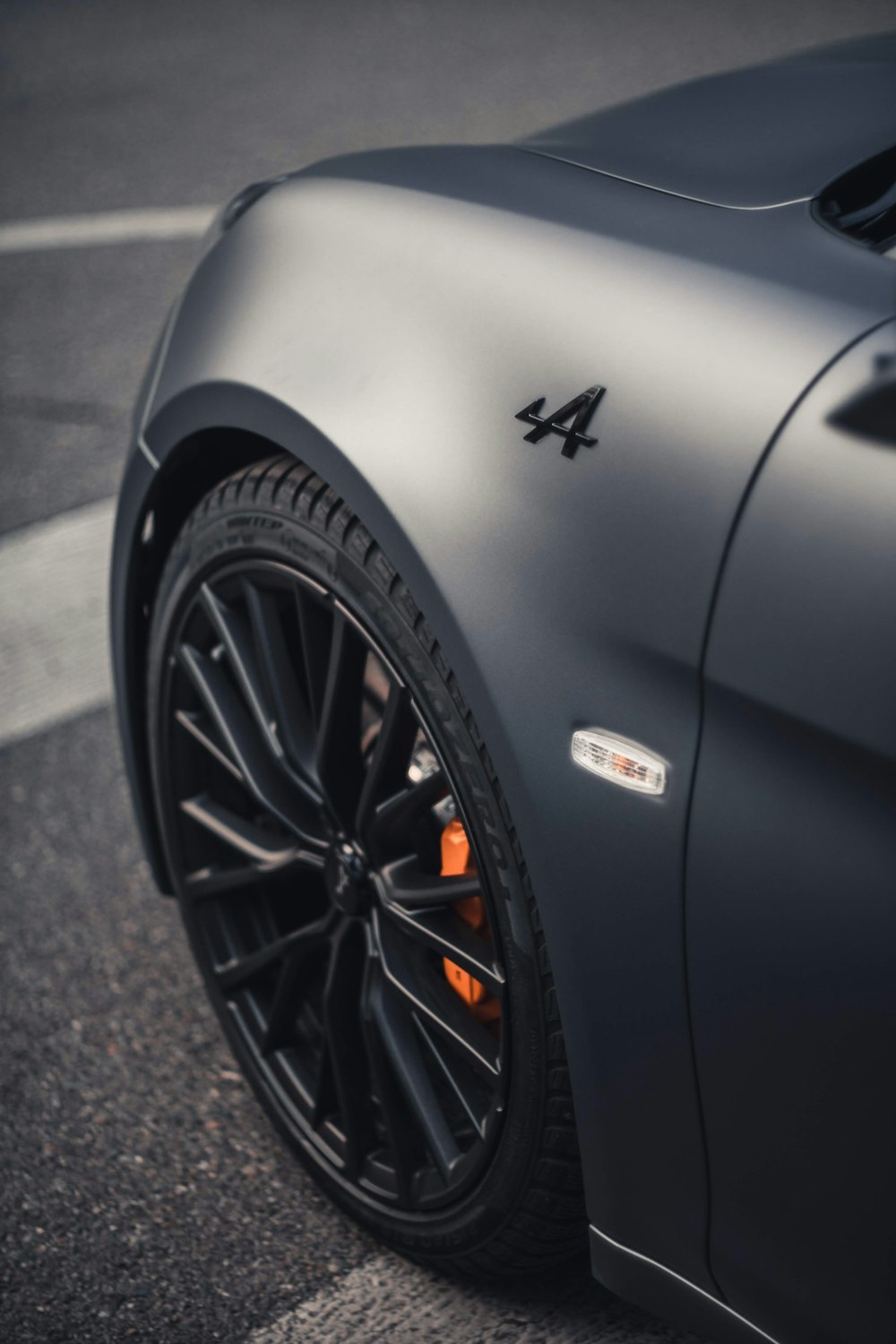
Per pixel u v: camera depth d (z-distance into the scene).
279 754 2.04
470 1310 2.04
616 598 1.72
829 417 1.62
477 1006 1.98
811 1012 1.66
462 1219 1.96
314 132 6.87
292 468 1.96
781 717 1.65
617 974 1.75
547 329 1.78
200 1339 2.04
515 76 7.42
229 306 2.03
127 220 5.95
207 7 10.66
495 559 1.78
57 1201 2.18
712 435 1.68
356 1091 2.06
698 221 1.80
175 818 2.20
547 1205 1.89
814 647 1.63
